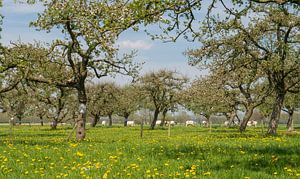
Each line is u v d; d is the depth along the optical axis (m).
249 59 33.81
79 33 28.58
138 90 79.44
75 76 31.11
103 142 24.91
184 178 10.41
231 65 34.66
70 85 31.19
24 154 15.23
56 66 32.22
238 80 39.16
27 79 29.89
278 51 33.31
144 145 19.72
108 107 93.75
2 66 28.02
